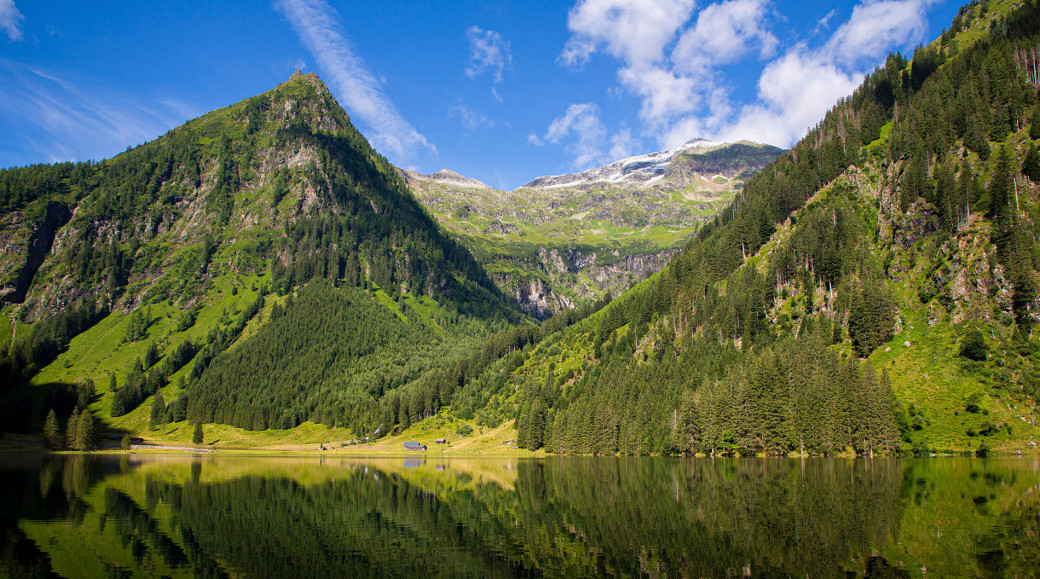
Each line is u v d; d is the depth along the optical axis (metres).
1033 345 147.62
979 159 188.62
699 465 142.50
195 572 55.19
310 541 69.06
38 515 84.31
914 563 51.72
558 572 54.69
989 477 101.50
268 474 149.62
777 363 163.75
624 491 103.06
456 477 140.38
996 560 51.81
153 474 147.12
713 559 56.31
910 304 176.62
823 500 83.06
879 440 143.00
